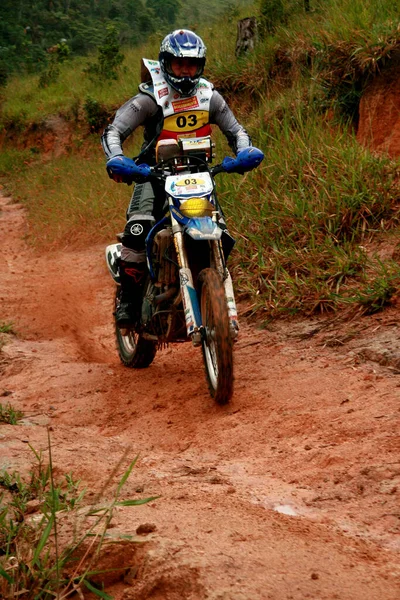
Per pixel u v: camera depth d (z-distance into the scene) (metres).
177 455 5.34
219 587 2.96
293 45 15.85
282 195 10.14
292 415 5.64
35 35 98.19
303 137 11.34
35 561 3.08
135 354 7.75
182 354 8.35
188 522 3.64
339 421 5.34
